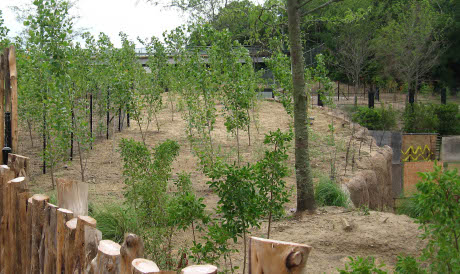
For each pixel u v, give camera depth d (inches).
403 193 524.4
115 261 76.4
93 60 572.4
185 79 564.4
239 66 424.8
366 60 1217.4
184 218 155.0
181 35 569.3
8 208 131.3
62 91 332.5
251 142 529.3
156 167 198.5
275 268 59.9
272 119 685.9
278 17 371.6
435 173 107.1
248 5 354.9
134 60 636.1
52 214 104.3
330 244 240.5
